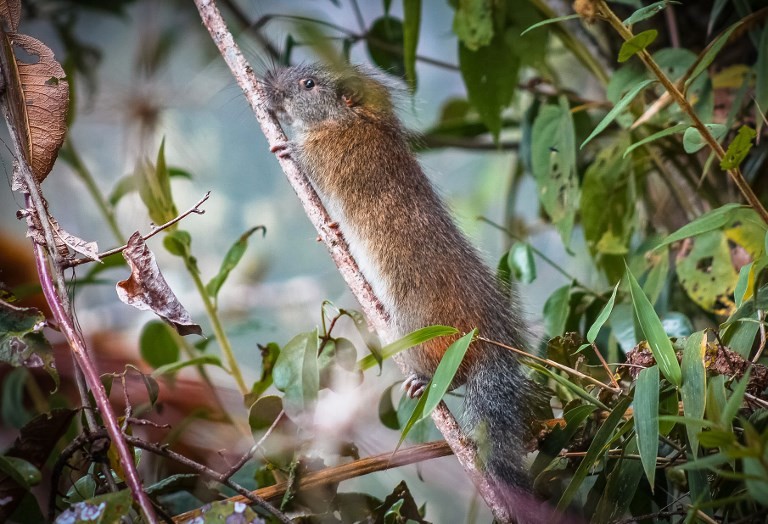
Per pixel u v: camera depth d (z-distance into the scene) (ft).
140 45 38.22
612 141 32.01
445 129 35.04
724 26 29.30
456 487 32.24
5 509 17.70
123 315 38.75
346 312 19.99
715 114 28.22
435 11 50.67
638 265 27.20
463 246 27.76
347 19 47.85
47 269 17.83
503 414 23.35
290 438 20.10
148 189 25.95
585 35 31.58
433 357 25.71
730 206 18.69
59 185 43.27
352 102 30.63
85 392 18.11
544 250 45.01
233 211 45.91
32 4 36.22
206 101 38.37
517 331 26.40
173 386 28.43
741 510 18.78
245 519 16.55
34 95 20.03
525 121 31.83
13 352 17.12
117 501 15.96
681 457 19.44
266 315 43.29
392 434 29.58
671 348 17.80
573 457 20.86
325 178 29.99
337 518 21.20
